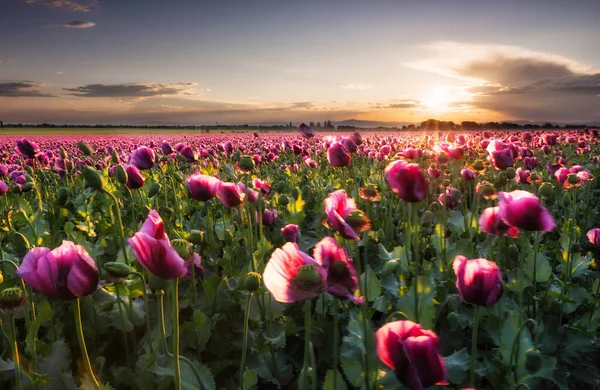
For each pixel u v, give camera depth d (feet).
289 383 2.51
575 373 2.65
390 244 4.13
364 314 1.71
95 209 4.90
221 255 4.15
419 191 1.97
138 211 4.86
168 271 1.40
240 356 2.55
